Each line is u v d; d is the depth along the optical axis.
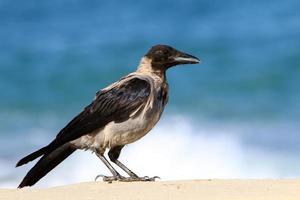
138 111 10.05
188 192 8.95
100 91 10.29
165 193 8.91
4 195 9.12
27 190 9.44
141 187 9.33
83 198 8.79
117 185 9.52
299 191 8.83
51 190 9.31
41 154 10.01
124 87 10.12
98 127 10.09
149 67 10.49
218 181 9.67
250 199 8.42
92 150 10.24
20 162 9.91
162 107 10.38
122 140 10.12
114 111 10.03
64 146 10.22
